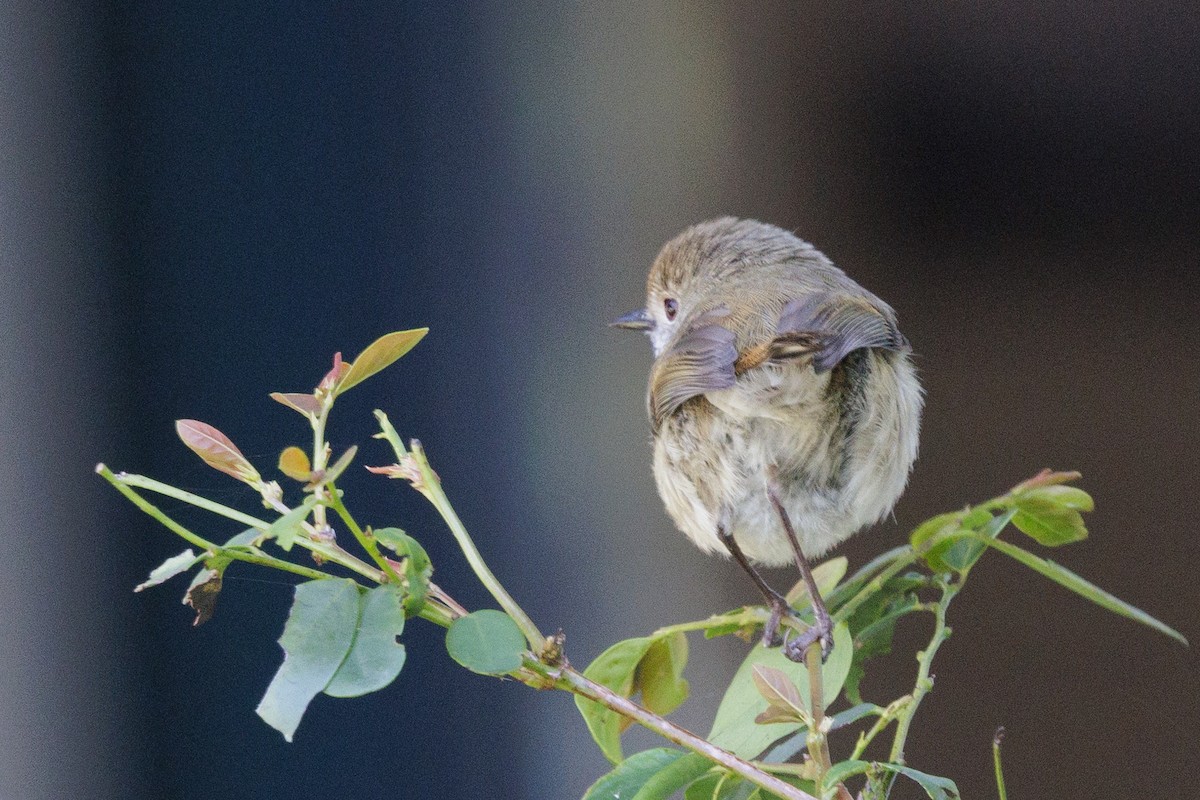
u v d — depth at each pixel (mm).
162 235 8391
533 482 8797
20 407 7809
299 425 8508
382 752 8430
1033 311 8578
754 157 8836
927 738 8250
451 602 3830
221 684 8195
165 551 8109
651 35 8891
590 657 8594
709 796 4281
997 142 8570
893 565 4941
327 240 8703
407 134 8859
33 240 7957
